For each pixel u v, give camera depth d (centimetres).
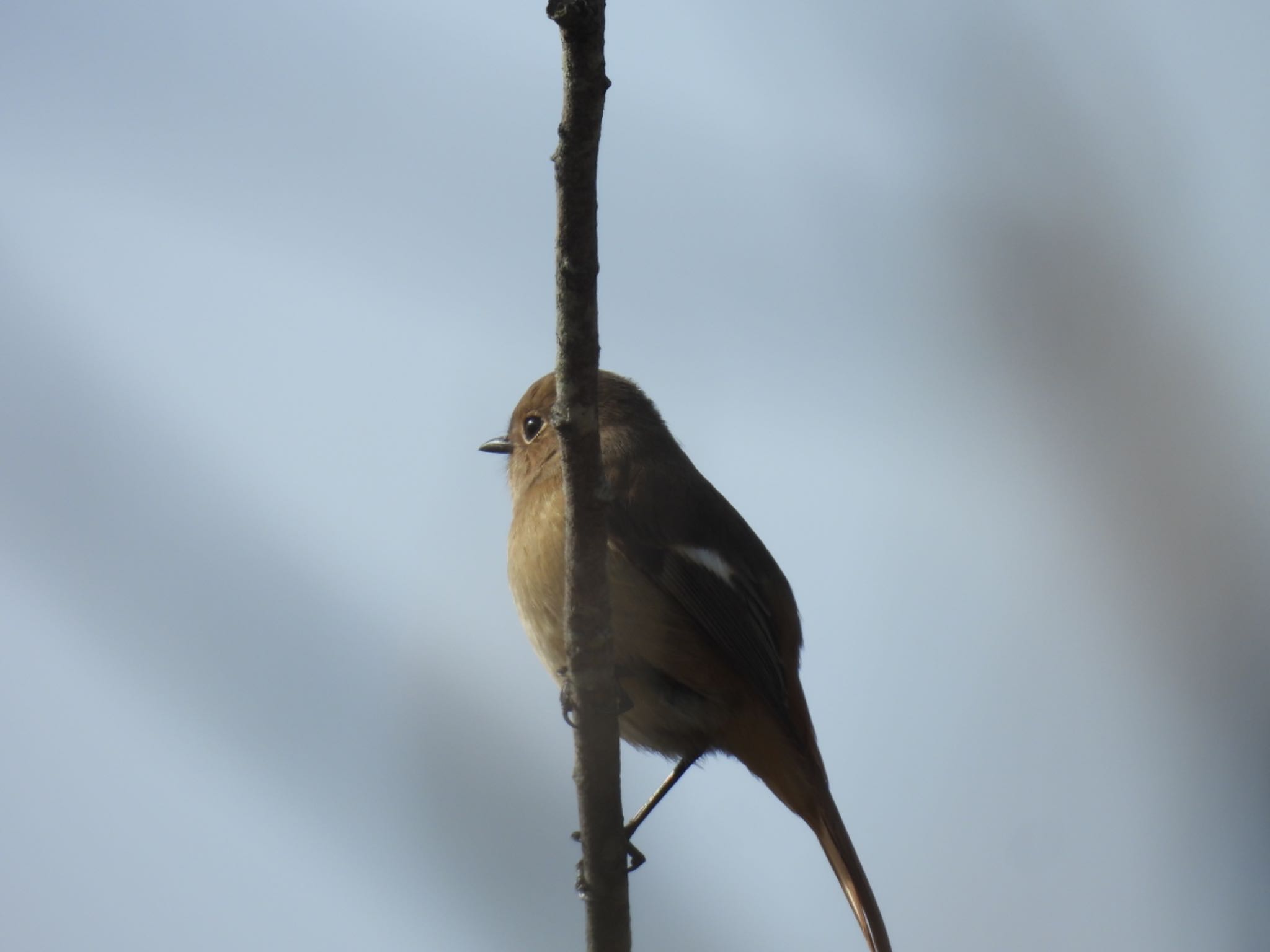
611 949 785
